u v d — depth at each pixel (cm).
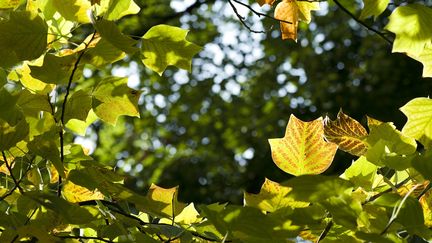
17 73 181
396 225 141
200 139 1039
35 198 145
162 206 163
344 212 136
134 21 918
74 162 175
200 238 171
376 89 967
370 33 955
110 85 168
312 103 1008
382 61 962
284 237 140
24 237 160
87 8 167
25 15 159
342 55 1030
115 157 1009
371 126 165
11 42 159
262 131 1012
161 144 1048
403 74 958
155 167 992
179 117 1054
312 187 134
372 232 139
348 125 167
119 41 151
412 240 164
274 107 1030
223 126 1048
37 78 160
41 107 166
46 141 158
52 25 171
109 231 168
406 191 161
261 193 157
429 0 781
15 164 180
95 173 160
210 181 991
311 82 1035
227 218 137
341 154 801
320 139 162
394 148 162
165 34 164
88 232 186
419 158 136
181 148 1023
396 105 939
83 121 176
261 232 138
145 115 1052
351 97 977
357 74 988
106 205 184
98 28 150
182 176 997
